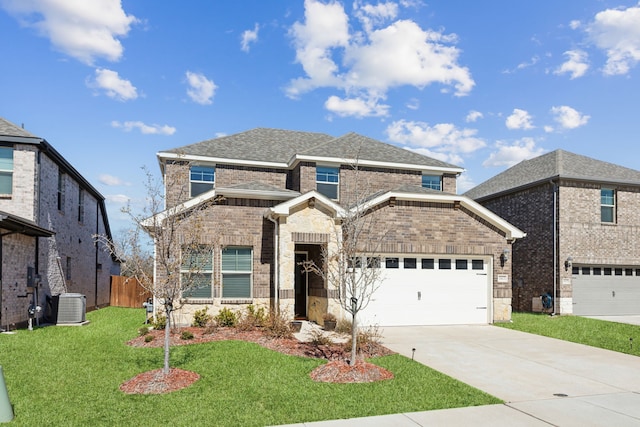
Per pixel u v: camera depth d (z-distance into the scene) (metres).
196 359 10.07
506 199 23.94
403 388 8.17
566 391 8.22
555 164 22.20
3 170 15.73
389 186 19.80
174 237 9.63
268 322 13.39
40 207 16.33
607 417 6.83
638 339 13.67
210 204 14.29
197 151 18.75
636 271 21.53
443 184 20.95
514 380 8.93
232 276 15.20
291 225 14.48
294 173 19.62
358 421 6.58
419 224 16.41
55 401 7.43
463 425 6.45
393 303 15.90
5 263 14.00
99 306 25.42
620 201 21.38
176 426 6.35
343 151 19.58
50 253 17.77
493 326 16.19
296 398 7.59
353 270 9.86
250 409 7.04
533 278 21.67
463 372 9.49
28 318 15.52
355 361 9.45
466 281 16.80
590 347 12.41
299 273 17.34
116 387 8.19
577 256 20.39
